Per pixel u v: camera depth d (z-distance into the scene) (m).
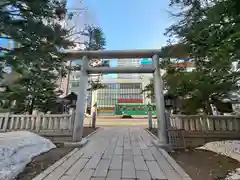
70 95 6.65
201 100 5.37
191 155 3.99
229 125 5.29
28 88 6.76
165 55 4.29
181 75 4.86
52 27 3.38
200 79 4.60
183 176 2.56
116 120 15.95
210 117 5.39
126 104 25.80
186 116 5.51
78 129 5.05
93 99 25.48
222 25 2.42
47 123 5.73
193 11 2.99
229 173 2.74
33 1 2.86
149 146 4.69
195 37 2.72
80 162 3.25
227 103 6.23
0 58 2.94
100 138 5.97
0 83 4.54
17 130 5.64
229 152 3.89
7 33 2.86
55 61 4.07
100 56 5.72
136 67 5.66
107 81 27.42
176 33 3.24
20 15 3.00
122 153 3.95
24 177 2.55
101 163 3.20
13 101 6.77
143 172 2.73
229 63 3.23
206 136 5.24
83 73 5.62
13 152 3.11
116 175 2.60
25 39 2.99
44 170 2.81
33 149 3.79
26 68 3.71
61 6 3.62
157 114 5.14
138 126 10.46
